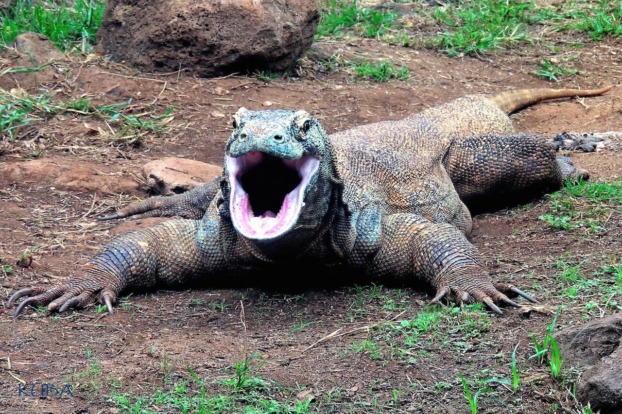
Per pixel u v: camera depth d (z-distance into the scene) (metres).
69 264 9.23
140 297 8.57
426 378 6.53
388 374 6.61
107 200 11.24
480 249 9.51
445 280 8.18
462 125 11.38
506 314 7.58
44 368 6.78
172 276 8.73
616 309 7.41
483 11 20.16
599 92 15.64
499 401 6.20
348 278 8.88
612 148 13.08
